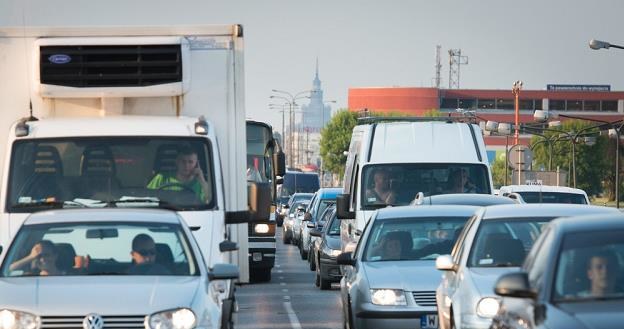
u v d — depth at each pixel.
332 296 64.75
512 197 63.44
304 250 102.94
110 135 36.66
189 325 27.56
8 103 38.12
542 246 24.53
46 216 31.50
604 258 23.14
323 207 104.12
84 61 38.00
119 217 31.36
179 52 38.09
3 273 29.94
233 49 38.59
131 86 37.97
